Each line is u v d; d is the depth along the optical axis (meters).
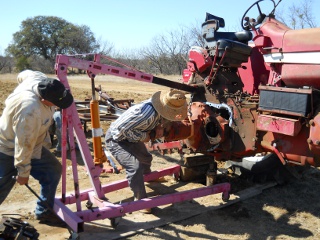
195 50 5.65
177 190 5.55
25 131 3.59
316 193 5.52
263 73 5.46
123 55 37.44
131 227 4.41
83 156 4.35
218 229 4.47
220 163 6.66
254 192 5.45
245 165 5.75
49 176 4.30
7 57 54.56
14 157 3.71
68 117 4.16
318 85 4.45
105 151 6.74
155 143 6.06
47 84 3.62
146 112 4.38
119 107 8.73
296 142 4.47
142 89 18.88
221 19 5.72
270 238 4.30
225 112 5.48
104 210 4.19
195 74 5.76
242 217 4.79
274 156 5.55
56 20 51.16
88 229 4.35
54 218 4.43
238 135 5.05
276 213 4.91
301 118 4.36
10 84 19.58
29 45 50.62
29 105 3.58
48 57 51.41
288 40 4.66
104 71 4.51
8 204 4.95
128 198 5.23
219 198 5.26
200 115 5.25
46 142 4.36
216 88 5.50
